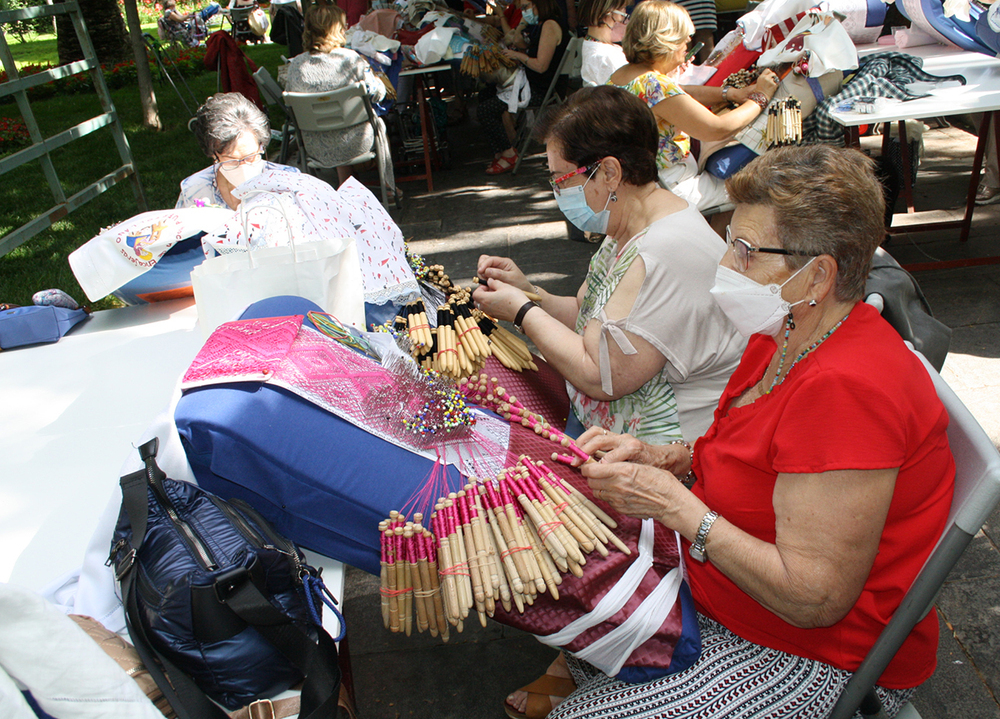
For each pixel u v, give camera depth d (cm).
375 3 836
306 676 108
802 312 128
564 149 184
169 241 214
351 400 142
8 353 222
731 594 140
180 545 109
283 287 188
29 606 85
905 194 469
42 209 659
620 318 177
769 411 132
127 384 198
